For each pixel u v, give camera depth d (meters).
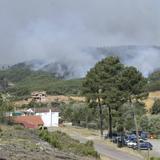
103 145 70.81
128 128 91.12
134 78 73.44
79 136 85.12
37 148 31.16
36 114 139.12
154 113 146.12
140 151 67.94
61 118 148.88
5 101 85.25
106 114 105.00
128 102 80.00
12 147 28.14
